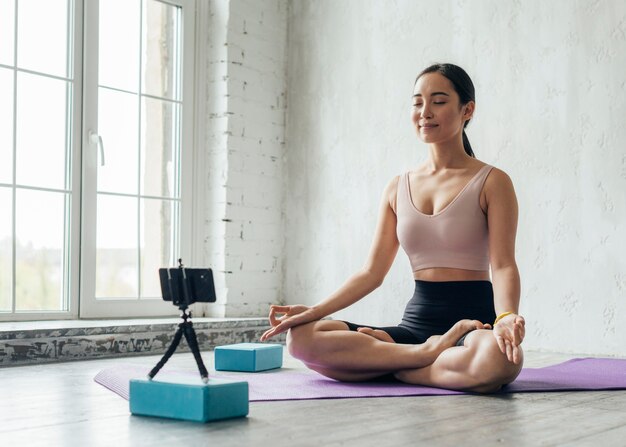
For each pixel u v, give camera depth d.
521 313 3.87
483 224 2.49
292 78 4.93
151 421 1.77
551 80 3.85
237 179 4.64
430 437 1.62
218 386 1.78
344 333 2.47
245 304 4.67
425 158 4.32
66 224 3.97
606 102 3.68
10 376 2.69
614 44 3.66
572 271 3.73
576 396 2.27
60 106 3.97
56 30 3.96
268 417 1.84
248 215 4.70
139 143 4.33
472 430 1.71
